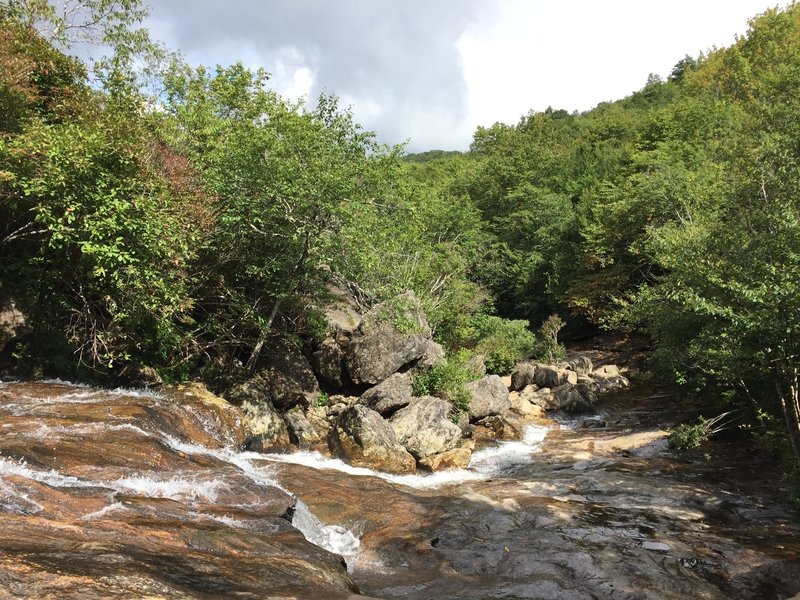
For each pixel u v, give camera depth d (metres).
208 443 11.14
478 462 14.88
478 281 44.72
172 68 21.05
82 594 3.73
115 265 11.02
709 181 23.83
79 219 10.50
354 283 17.89
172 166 13.38
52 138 10.49
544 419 20.23
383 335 17.05
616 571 7.95
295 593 5.08
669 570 8.02
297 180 13.57
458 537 9.16
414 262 25.58
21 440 7.61
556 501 11.06
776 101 26.62
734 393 15.16
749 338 9.65
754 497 11.47
